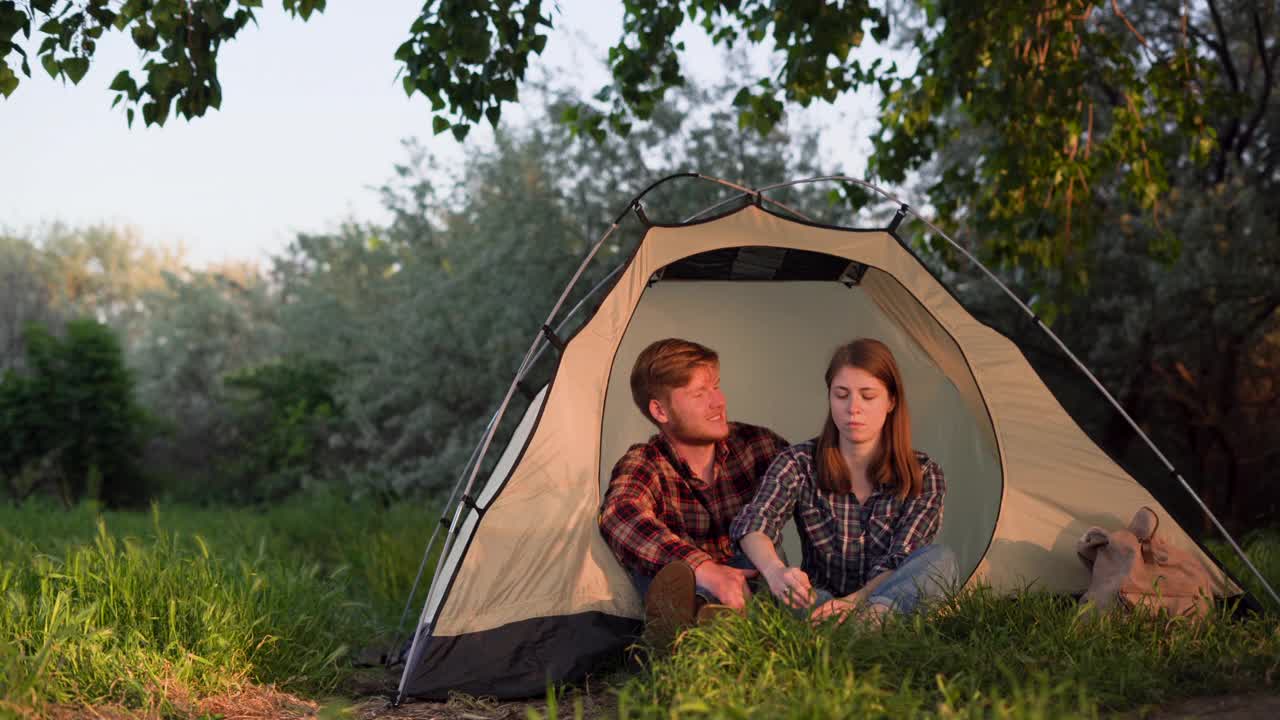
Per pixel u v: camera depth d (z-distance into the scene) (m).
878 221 8.59
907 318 3.64
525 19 3.98
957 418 3.69
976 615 2.93
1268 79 7.79
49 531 7.25
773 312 4.27
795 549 4.38
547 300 8.47
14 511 8.34
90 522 7.73
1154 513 3.22
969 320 3.47
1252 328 7.93
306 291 12.73
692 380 3.38
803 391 4.37
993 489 3.50
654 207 8.54
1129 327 7.63
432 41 3.87
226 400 15.38
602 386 3.33
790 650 2.53
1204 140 5.71
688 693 2.25
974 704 2.06
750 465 3.58
